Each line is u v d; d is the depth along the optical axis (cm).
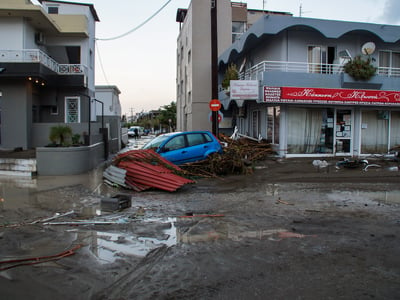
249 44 1841
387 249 488
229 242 514
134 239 521
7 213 671
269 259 450
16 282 374
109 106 3666
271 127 1700
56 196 829
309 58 1653
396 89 1636
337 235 549
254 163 1409
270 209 717
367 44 1608
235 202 781
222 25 2555
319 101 1523
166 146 1152
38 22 1858
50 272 401
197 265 429
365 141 1686
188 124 2781
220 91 2312
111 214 667
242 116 2047
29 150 1587
